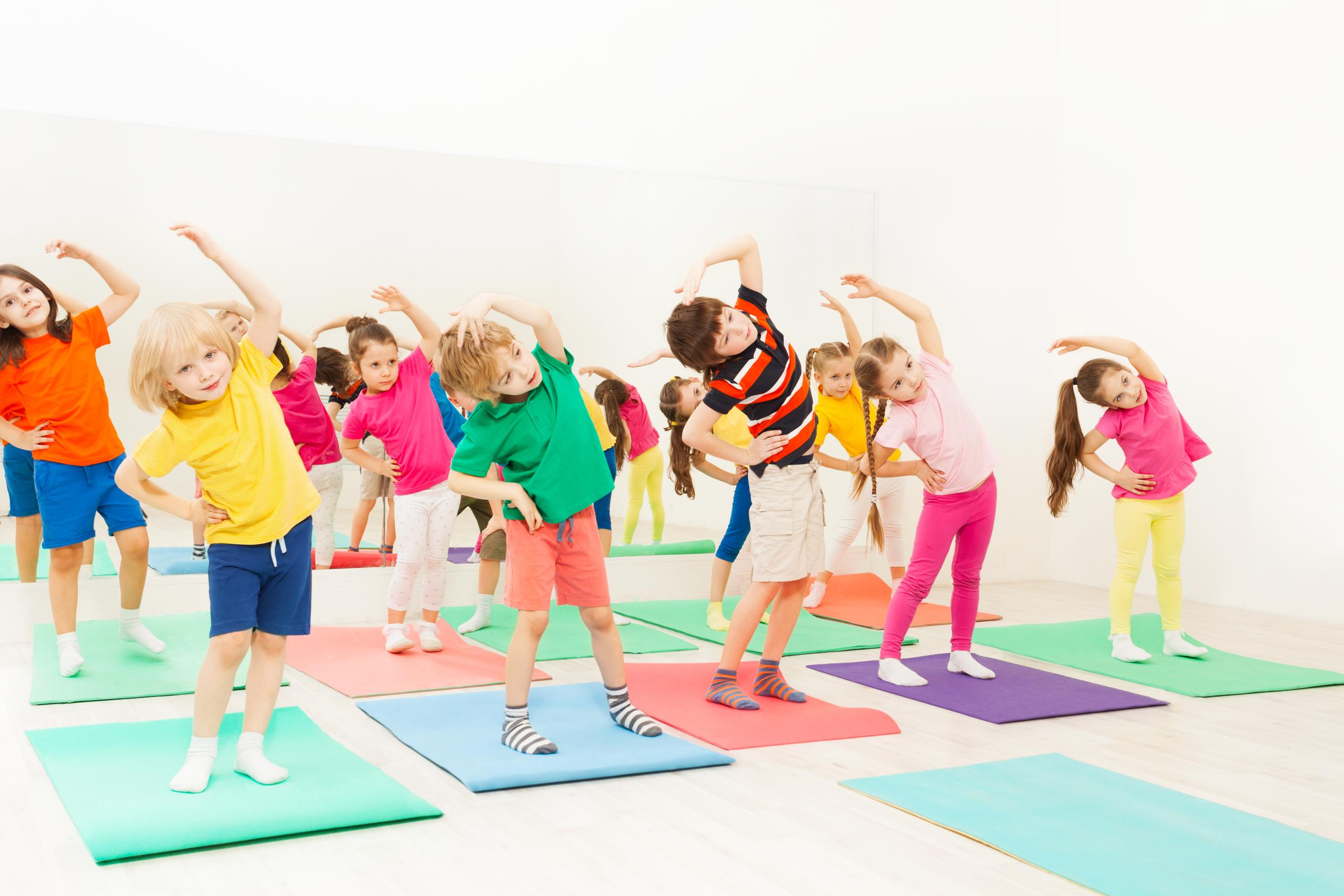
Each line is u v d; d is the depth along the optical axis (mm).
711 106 4695
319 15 4066
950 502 3127
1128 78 4910
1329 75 4148
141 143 3668
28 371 2994
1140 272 4867
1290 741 2566
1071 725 2695
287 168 3855
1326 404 4176
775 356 2723
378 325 3945
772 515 2809
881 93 4922
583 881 1694
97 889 1644
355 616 3939
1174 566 3535
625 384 4348
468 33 4309
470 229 4129
